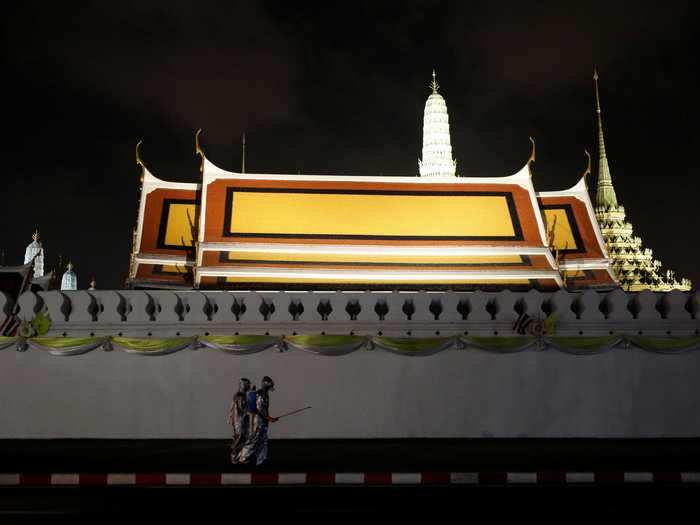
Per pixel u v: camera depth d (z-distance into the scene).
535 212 34.28
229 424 20.95
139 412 21.00
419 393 21.17
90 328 21.39
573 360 21.38
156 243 33.19
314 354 21.20
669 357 21.48
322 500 12.84
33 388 21.11
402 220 33.47
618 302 21.75
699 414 21.33
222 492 13.68
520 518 11.27
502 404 21.16
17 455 17.84
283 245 31.70
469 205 34.38
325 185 34.81
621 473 14.50
